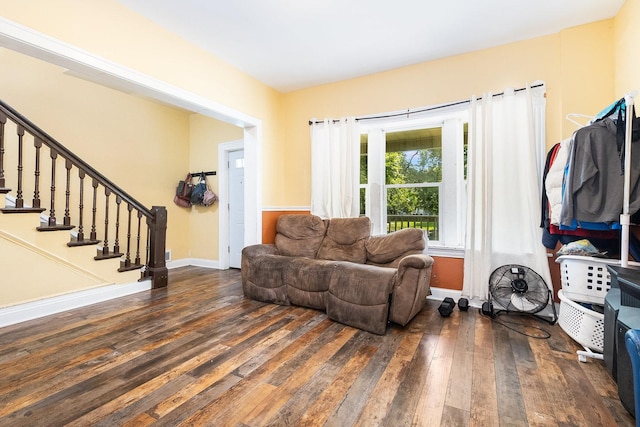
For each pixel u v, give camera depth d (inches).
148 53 100.3
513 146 111.3
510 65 114.7
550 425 52.4
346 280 100.7
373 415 55.2
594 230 82.7
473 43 115.0
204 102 119.7
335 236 135.3
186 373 69.2
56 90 142.7
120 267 134.4
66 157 118.4
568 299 84.1
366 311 93.8
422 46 117.3
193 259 202.5
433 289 128.0
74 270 117.8
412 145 140.3
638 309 57.5
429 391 62.6
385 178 145.7
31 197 137.1
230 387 63.8
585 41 102.4
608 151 73.5
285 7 94.3
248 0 91.0
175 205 196.5
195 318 104.2
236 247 189.8
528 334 91.1
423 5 93.2
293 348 82.1
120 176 167.9
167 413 55.5
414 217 139.7
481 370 70.7
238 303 121.3
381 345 84.1
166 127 191.3
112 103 164.1
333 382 65.8
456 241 129.0
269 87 155.6
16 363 73.0
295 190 161.9
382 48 118.8
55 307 109.3
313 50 120.4
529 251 109.7
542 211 98.0
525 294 101.9
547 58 109.3
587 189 75.2
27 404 57.6
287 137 164.1
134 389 62.8
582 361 74.0
